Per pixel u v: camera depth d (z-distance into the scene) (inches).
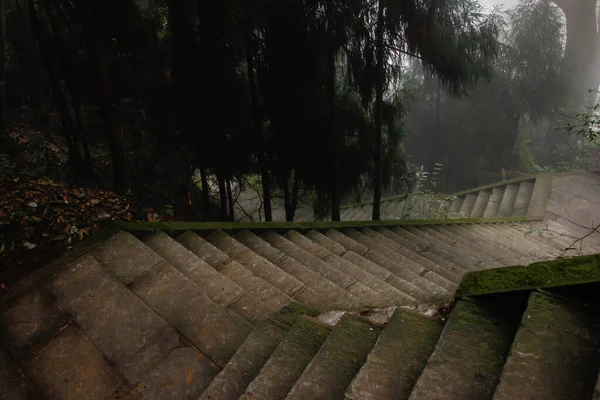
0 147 261.4
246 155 267.1
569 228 378.9
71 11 216.7
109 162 311.0
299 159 262.4
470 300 67.6
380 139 261.1
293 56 225.8
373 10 218.7
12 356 79.7
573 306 58.1
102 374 76.5
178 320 87.8
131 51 243.8
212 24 198.2
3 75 280.5
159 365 78.0
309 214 452.4
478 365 55.1
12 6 298.7
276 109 247.8
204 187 281.7
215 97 228.8
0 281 105.8
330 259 160.7
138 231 122.5
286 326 81.9
